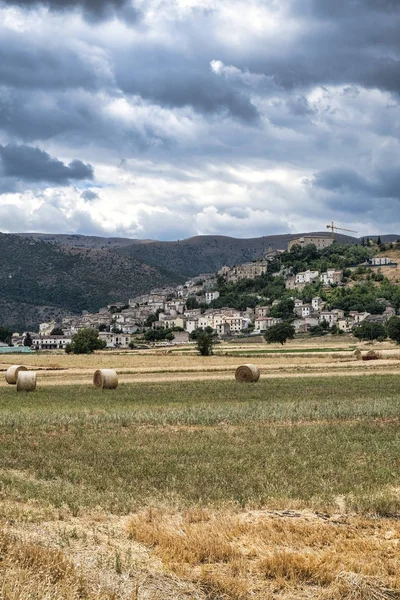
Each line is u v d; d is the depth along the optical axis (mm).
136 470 21672
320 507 17438
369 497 18109
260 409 38094
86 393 53281
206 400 46750
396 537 15375
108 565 13219
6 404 44969
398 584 13008
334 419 35656
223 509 17172
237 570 13453
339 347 151250
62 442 27469
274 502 17766
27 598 11141
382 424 33594
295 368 81812
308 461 23375
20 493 18109
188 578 13078
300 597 12625
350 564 13617
